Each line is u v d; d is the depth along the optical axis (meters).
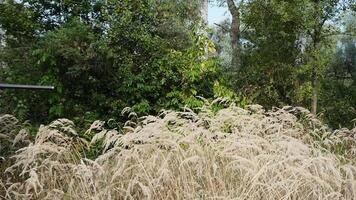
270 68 8.01
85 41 8.16
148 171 3.82
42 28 10.19
